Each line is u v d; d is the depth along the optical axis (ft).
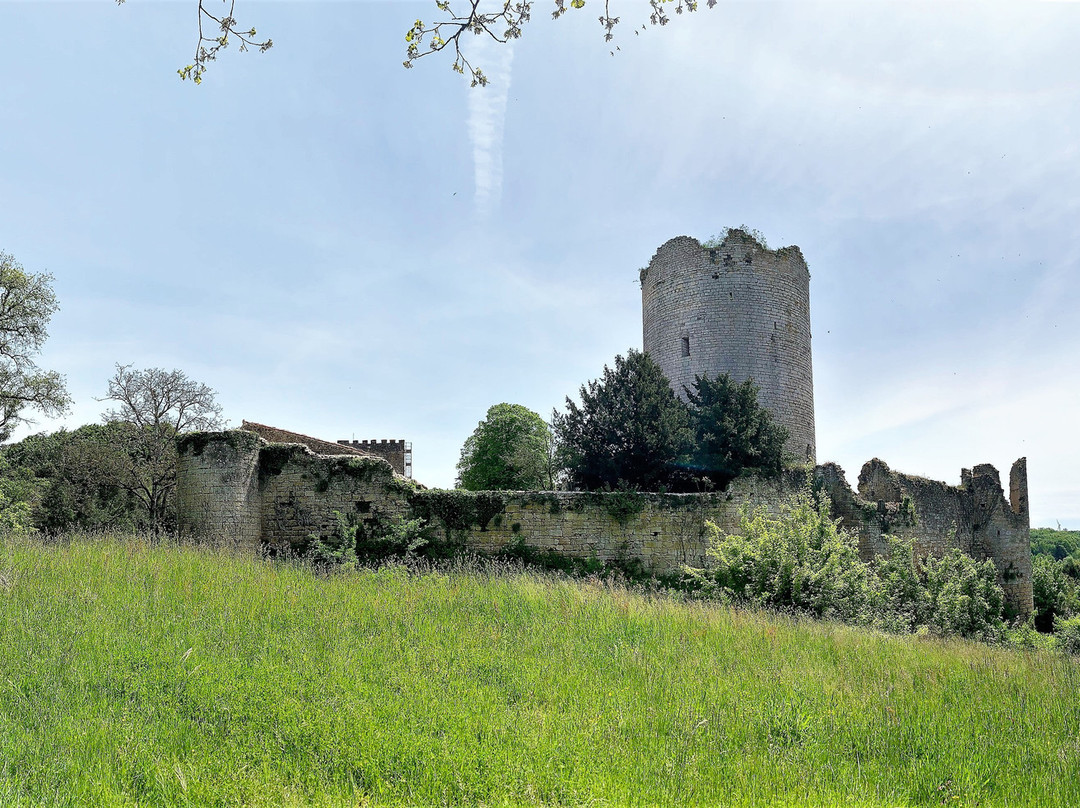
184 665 23.72
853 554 55.93
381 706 21.11
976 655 36.47
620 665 27.45
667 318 109.50
